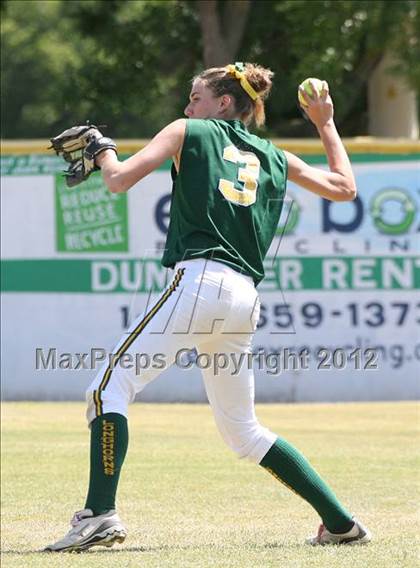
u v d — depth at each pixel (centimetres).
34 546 1800
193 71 6606
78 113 7619
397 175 4069
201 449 2920
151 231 4069
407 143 4066
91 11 6481
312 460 2714
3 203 4109
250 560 1606
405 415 3666
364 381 4088
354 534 1744
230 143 1683
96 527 1648
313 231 4056
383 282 4081
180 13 6450
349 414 3703
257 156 1703
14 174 4100
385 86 6388
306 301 4066
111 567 1548
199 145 1653
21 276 4109
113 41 6525
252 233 1672
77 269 4088
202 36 6153
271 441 1728
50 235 4094
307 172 1753
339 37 6050
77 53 9069
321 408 3888
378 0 5828
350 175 1775
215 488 2367
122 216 4072
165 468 2620
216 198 1647
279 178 1716
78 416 3634
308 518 2039
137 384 1669
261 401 4072
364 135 6825
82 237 4088
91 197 4075
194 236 1645
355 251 4069
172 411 3822
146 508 2144
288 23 6206
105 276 4081
